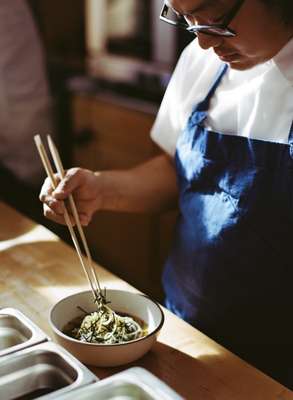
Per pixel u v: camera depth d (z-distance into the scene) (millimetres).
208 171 1661
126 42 3953
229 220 1595
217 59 1753
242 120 1622
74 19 4305
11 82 3395
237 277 1607
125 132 3521
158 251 3449
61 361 1239
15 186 3246
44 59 3588
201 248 1676
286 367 1631
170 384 1290
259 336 1634
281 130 1530
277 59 1511
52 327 1349
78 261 1777
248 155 1571
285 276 1552
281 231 1530
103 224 3760
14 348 1260
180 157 1764
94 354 1302
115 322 1394
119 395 1160
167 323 1497
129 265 3662
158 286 3508
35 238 1924
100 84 3832
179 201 1832
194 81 1808
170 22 1472
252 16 1319
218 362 1362
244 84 1652
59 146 3908
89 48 4301
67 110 3893
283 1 1334
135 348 1312
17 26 3354
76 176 1684
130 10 3830
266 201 1537
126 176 1893
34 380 1250
